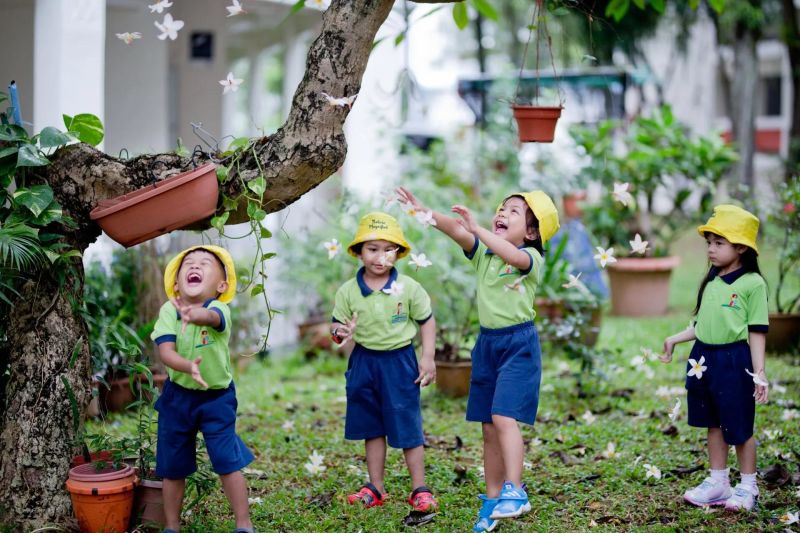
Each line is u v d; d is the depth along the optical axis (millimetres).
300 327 8375
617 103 12531
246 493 3656
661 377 6773
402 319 4184
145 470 3867
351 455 4992
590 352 6199
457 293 7246
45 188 3734
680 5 14523
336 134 3729
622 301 9773
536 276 3945
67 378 3783
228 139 12422
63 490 3730
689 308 10219
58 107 6047
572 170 10008
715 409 4090
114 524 3635
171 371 3600
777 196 8695
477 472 4602
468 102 12359
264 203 3814
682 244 16781
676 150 9219
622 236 9695
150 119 9922
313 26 11164
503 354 3922
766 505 4035
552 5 4777
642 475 4496
